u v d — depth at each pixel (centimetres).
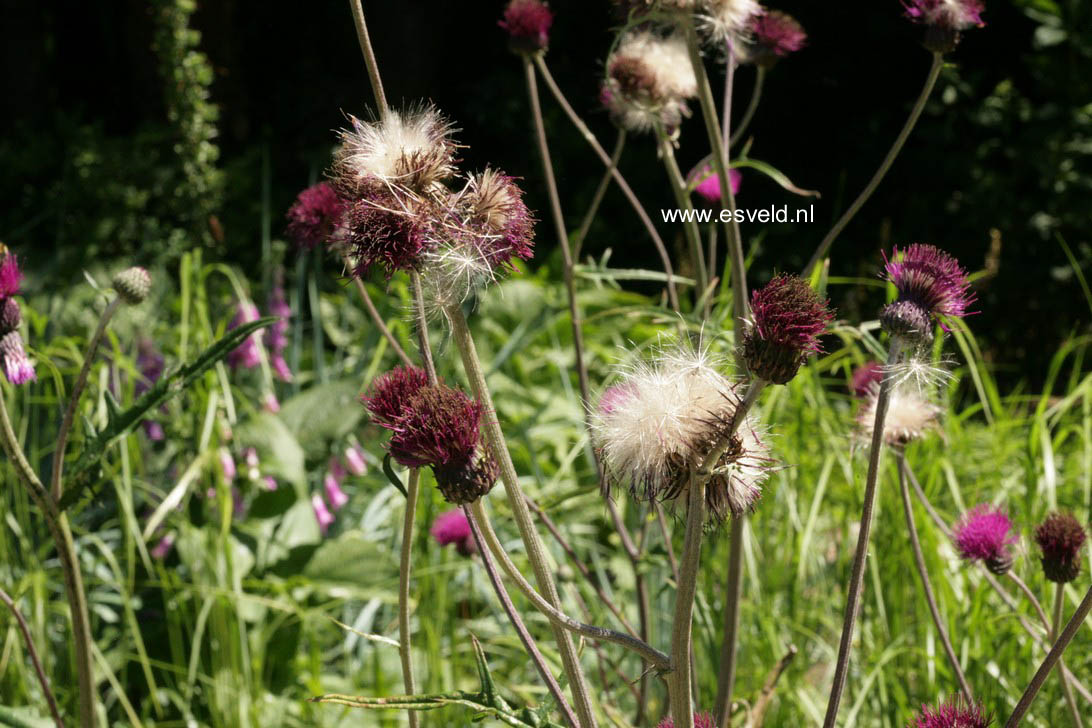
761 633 282
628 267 731
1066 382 655
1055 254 691
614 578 355
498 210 119
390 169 118
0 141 833
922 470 290
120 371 380
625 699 297
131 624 303
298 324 460
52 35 928
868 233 741
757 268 679
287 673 339
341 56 873
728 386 110
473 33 878
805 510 325
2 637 307
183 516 333
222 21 818
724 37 203
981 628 249
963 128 751
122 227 639
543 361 518
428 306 125
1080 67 697
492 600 347
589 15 807
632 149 769
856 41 748
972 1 188
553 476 425
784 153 764
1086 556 242
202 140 550
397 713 307
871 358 371
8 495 340
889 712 257
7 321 155
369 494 424
